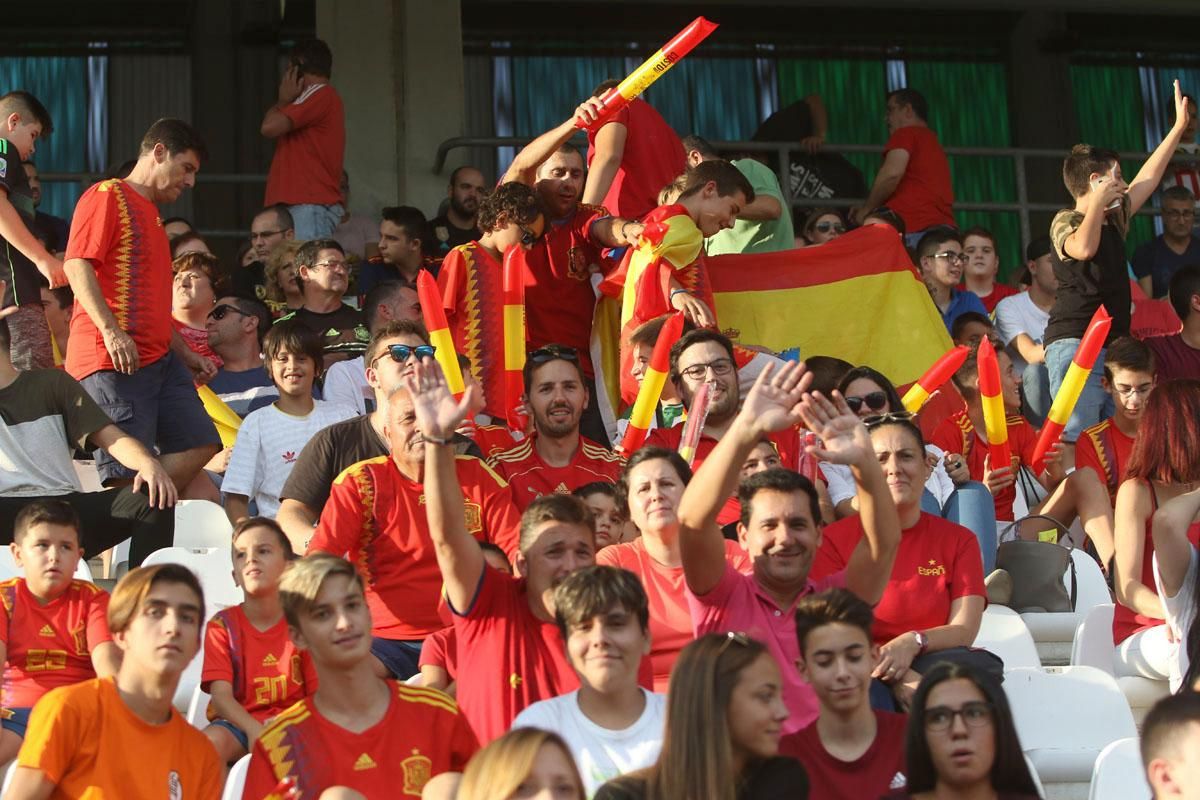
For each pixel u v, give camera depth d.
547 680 15.61
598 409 25.20
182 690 19.44
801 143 37.69
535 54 43.56
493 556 17.81
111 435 21.53
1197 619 17.55
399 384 18.83
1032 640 20.16
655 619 16.73
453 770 14.91
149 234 23.47
